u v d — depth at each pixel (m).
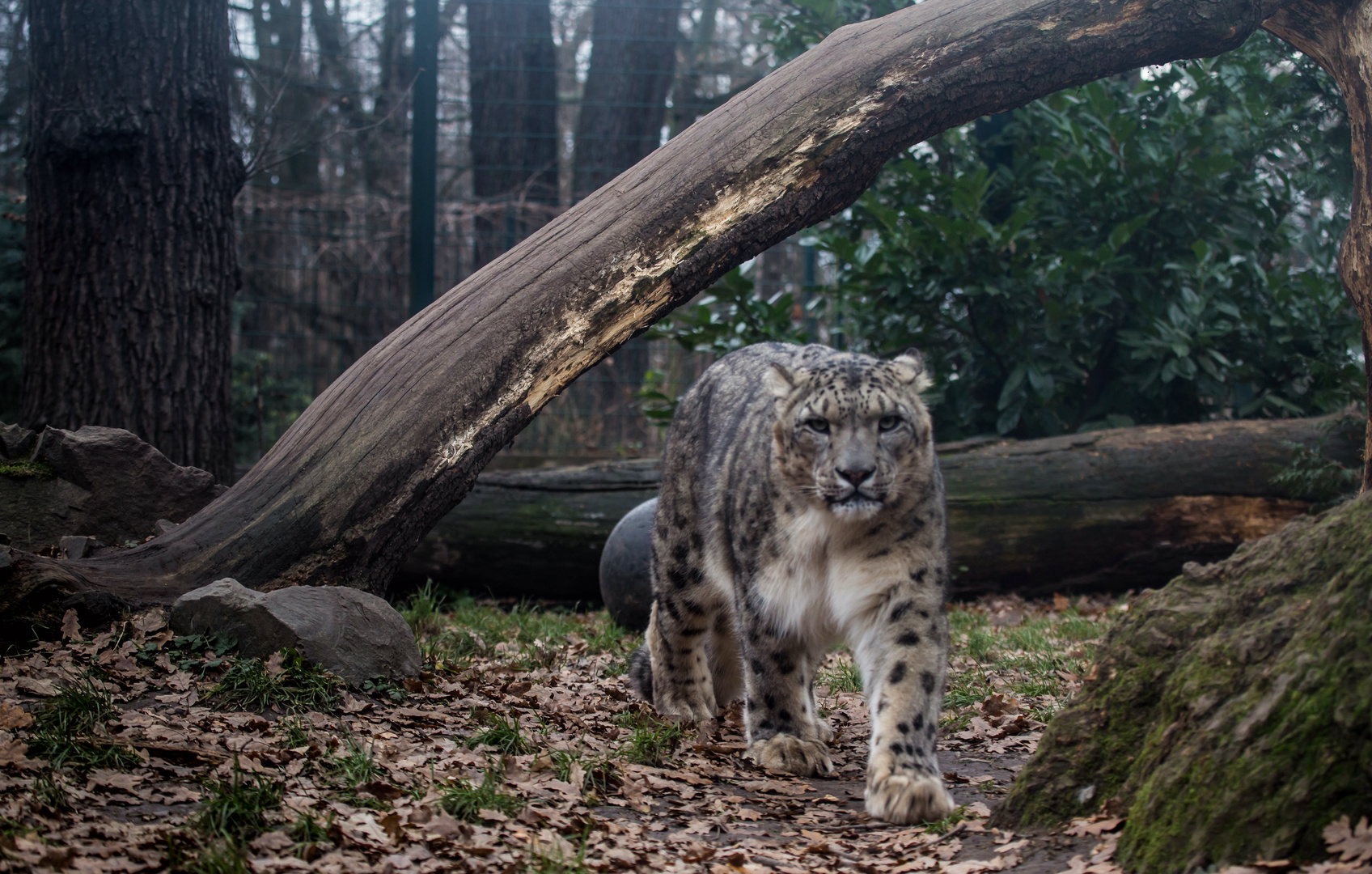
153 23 7.04
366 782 3.37
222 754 3.47
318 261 11.38
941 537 3.94
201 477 6.05
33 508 5.63
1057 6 5.48
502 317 5.16
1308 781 2.37
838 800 3.74
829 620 4.07
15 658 4.19
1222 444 8.46
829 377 3.83
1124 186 9.55
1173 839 2.55
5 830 2.71
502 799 3.27
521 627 7.05
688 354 11.26
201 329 7.24
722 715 5.20
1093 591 8.70
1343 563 2.73
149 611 4.59
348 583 4.96
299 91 13.11
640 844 3.11
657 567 5.17
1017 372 9.21
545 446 10.62
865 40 5.54
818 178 5.41
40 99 6.98
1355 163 5.28
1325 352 9.34
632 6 15.06
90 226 6.97
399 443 4.98
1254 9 5.49
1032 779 3.14
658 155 5.46
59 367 7.00
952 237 9.18
